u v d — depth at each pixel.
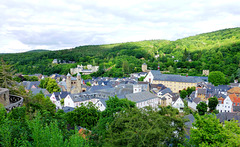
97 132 22.09
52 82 91.62
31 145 11.04
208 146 19.12
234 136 19.41
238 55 155.00
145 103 64.50
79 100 67.88
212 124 20.84
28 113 21.20
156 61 187.00
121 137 21.64
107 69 181.25
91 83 130.00
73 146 11.55
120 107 33.06
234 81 114.62
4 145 10.70
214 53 172.50
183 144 23.48
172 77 112.31
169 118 23.98
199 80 106.88
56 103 74.75
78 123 31.75
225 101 66.12
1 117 13.91
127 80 117.88
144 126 21.42
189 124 36.72
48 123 17.17
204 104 64.44
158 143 19.94
